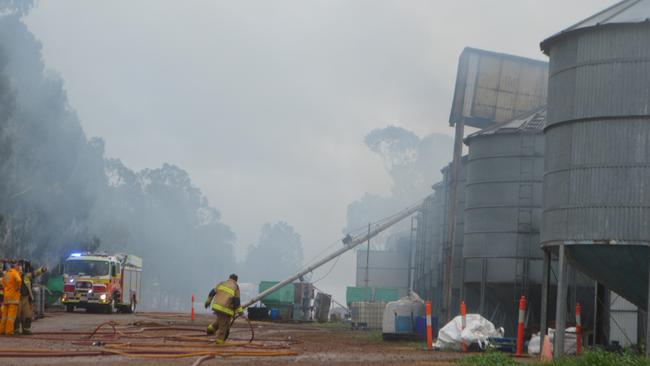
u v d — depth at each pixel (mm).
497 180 35312
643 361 15320
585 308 33062
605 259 20234
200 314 59219
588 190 20219
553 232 21016
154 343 20750
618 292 21172
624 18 20297
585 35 20656
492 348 22219
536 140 34875
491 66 40781
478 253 35375
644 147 19703
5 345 18984
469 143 37188
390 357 19281
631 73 19953
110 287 47156
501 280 34531
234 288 21594
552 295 34031
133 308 53125
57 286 53375
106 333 24984
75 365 14422
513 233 34656
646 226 19516
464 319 23219
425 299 60031
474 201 36000
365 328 43438
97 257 47219
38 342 20312
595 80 20375
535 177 34688
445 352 22266
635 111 19828
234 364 15523
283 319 60438
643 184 19609
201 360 15680
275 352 18922
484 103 40562
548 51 22250
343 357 18891
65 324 32062
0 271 26844
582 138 20469
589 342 26906
